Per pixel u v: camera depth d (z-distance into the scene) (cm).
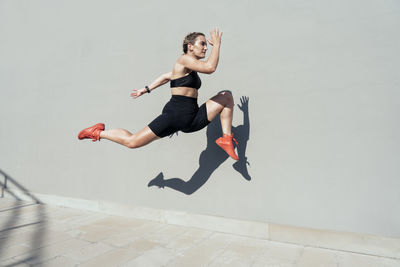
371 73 254
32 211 405
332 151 265
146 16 369
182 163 340
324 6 274
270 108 294
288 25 289
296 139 281
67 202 427
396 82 245
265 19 300
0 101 503
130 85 379
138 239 289
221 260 236
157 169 357
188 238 291
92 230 319
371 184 250
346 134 261
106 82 398
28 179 471
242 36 311
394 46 246
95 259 240
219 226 312
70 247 267
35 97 468
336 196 262
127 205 375
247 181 301
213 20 326
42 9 465
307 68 279
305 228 271
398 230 239
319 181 269
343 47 265
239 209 304
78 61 425
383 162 246
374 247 245
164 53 354
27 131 476
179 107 225
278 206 285
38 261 236
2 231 316
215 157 320
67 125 433
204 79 330
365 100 255
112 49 396
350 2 264
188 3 341
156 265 228
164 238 292
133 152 375
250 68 306
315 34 277
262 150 296
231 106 239
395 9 247
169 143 350
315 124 273
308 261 233
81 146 419
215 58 206
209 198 321
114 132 250
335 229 261
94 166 407
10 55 500
